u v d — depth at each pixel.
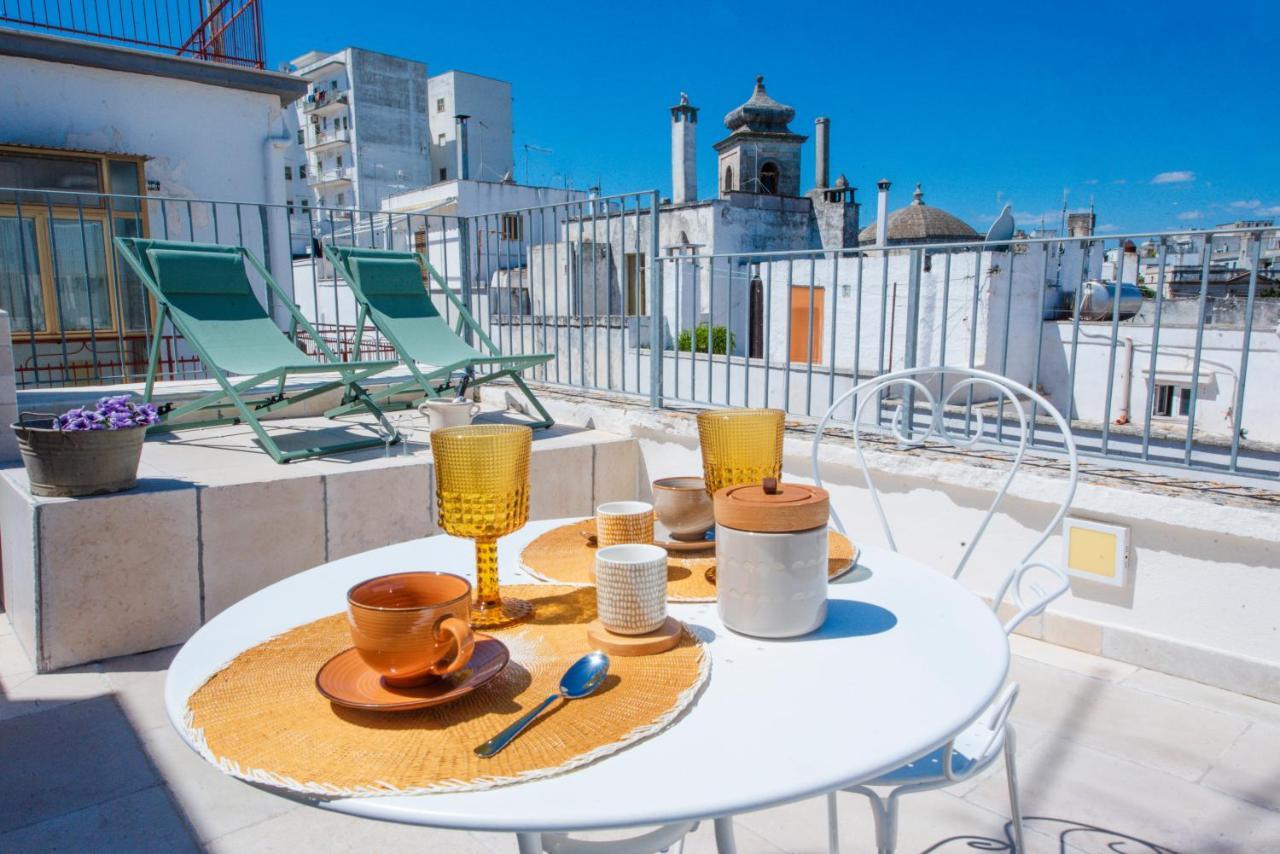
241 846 1.84
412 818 0.74
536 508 3.80
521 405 4.80
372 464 3.39
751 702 0.96
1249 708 2.41
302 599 1.32
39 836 1.87
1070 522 2.73
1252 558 2.43
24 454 2.75
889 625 1.19
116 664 2.75
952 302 12.91
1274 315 12.71
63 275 6.83
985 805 1.96
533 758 0.82
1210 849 1.80
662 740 0.87
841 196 28.42
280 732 0.87
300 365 3.54
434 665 0.93
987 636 1.15
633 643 1.07
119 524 2.76
